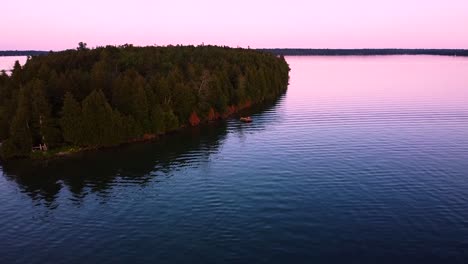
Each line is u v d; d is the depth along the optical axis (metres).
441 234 47.97
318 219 52.47
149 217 55.06
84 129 89.50
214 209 56.62
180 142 95.69
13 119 86.19
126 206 59.06
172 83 114.94
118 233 50.88
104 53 148.12
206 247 46.50
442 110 125.00
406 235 47.88
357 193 60.62
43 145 89.50
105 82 104.31
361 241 46.72
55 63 133.75
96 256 45.66
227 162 77.88
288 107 141.38
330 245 46.03
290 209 55.69
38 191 66.56
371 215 53.28
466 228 49.28
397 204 56.50
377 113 122.88
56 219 55.62
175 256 44.88
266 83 161.88
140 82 103.88
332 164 74.19
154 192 64.06
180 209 57.16
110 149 91.50
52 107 93.56
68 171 76.44
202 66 145.75
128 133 96.00
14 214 57.62
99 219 55.12
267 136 97.69
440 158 76.31
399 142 88.19
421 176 67.06
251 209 56.09
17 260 45.28
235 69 151.75
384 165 72.94
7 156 84.88
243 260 43.53
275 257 43.91
